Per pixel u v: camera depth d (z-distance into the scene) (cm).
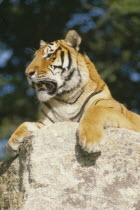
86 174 1248
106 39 3844
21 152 1291
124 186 1252
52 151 1249
